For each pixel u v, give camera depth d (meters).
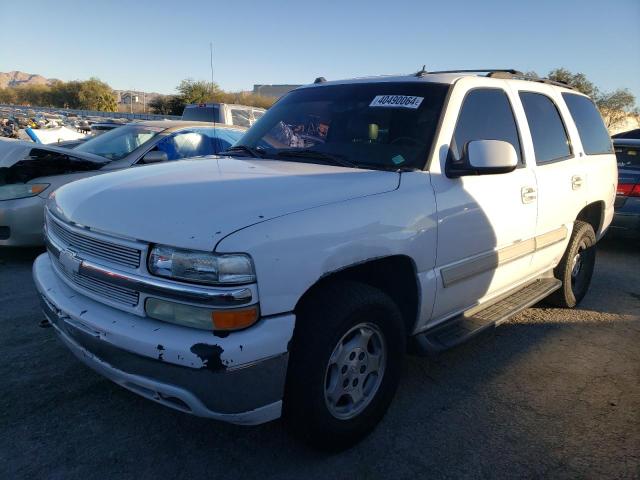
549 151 4.28
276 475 2.60
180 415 3.04
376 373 2.89
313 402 2.51
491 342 4.29
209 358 2.18
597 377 3.77
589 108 5.22
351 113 3.62
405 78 3.69
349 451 2.81
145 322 2.33
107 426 2.91
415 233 2.90
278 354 2.33
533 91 4.26
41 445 2.73
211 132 7.66
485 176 3.48
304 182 2.79
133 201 2.59
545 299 5.08
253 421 2.38
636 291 5.86
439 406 3.29
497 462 2.78
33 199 5.61
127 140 7.02
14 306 4.48
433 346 3.20
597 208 5.16
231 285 2.20
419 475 2.65
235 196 2.55
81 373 3.44
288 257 2.33
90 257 2.57
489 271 3.58
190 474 2.58
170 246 2.25
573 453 2.88
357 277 2.94
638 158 7.41
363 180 2.88
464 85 3.53
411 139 3.27
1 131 20.70
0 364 3.51
